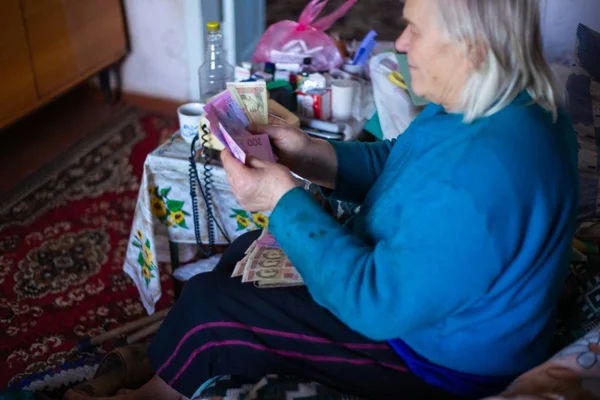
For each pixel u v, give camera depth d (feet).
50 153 8.99
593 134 5.42
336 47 6.62
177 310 4.10
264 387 3.38
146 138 9.50
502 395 3.08
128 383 5.17
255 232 4.83
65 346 5.98
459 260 2.97
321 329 3.75
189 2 9.07
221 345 3.81
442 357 3.44
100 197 8.16
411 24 3.24
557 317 4.25
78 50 8.91
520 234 3.00
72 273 6.91
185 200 5.38
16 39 7.78
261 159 3.75
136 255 5.88
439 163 3.13
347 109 5.84
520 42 3.02
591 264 4.48
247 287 3.94
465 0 2.97
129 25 9.73
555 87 3.22
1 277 6.81
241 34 10.07
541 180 2.99
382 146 4.63
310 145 4.40
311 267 3.36
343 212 5.25
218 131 3.86
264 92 4.29
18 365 5.75
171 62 9.81
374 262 3.24
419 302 3.06
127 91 10.36
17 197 8.04
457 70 3.16
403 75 5.80
